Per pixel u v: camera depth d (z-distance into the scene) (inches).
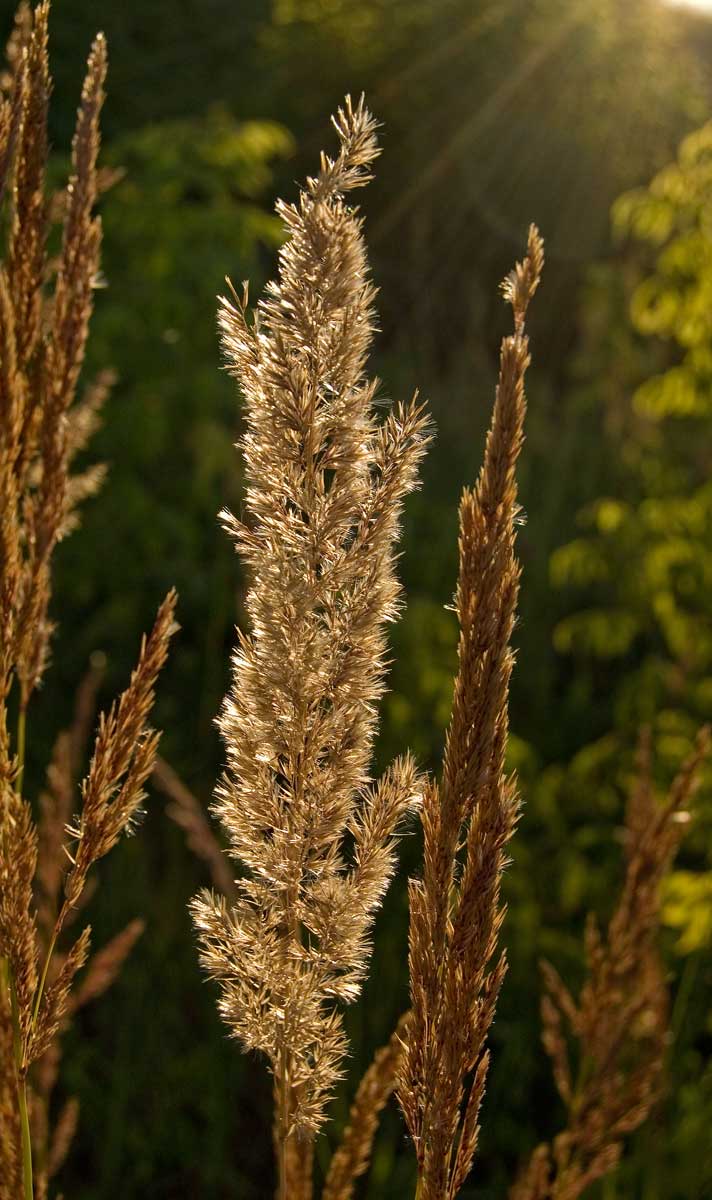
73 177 45.8
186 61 450.9
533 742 195.0
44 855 66.6
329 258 30.0
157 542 195.8
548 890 154.7
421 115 501.0
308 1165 49.9
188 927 146.7
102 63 45.4
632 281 243.8
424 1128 34.4
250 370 30.7
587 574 154.4
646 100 505.7
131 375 202.2
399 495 31.7
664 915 111.3
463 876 33.1
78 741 85.7
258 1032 34.1
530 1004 140.6
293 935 33.6
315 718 32.6
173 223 203.9
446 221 487.5
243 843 33.0
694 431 169.8
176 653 199.0
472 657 31.6
